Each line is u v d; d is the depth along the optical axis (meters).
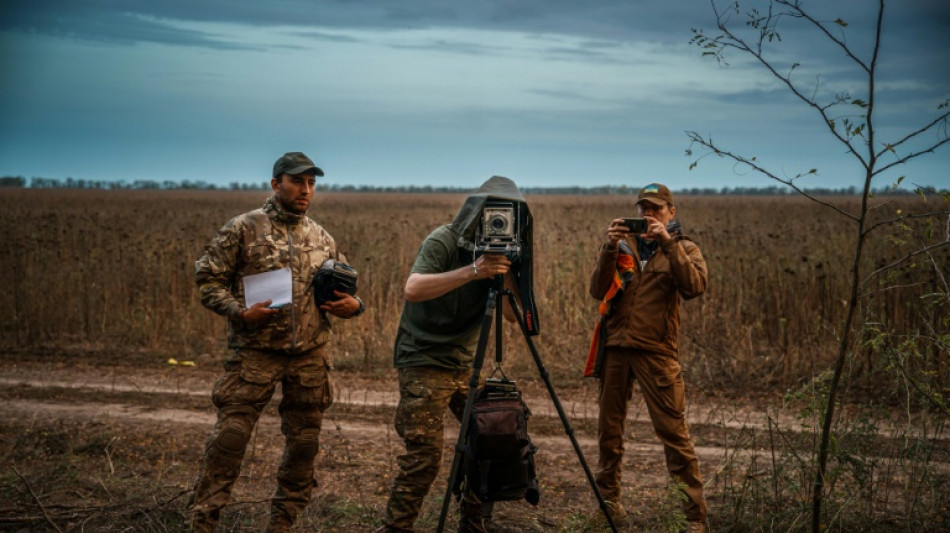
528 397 8.42
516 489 4.16
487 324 4.01
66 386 8.74
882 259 10.23
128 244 16.92
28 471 5.68
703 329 9.88
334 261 4.38
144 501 4.95
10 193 85.00
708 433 7.00
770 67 3.65
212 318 11.45
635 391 8.60
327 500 5.30
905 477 5.11
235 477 4.20
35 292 11.70
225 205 56.66
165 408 7.92
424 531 4.79
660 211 4.78
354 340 10.78
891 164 3.60
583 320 10.48
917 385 4.42
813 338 9.23
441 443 4.33
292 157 4.29
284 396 4.41
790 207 57.94
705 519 4.56
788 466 4.74
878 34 3.51
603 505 4.31
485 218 3.97
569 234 18.19
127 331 11.31
